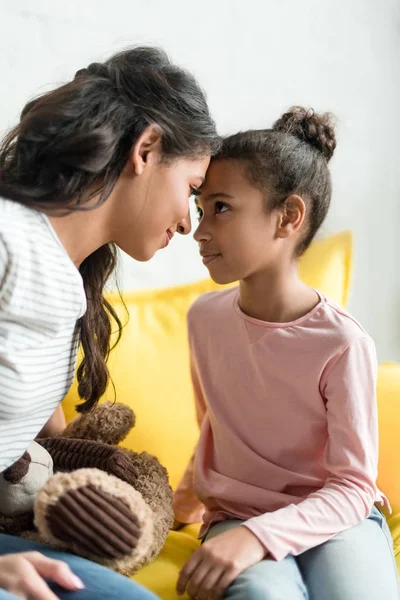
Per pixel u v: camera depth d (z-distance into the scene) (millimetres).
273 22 1616
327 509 862
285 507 867
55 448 962
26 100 1266
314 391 940
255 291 986
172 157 838
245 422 997
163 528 922
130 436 1112
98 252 956
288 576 816
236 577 800
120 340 1172
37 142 795
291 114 1008
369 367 936
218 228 946
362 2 1807
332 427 919
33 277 765
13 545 751
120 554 732
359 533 900
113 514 727
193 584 788
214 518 983
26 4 1234
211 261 969
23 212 782
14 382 779
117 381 1135
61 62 1298
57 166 791
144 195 840
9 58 1233
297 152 954
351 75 1823
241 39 1559
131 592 669
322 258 1423
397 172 2016
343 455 899
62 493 720
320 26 1718
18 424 827
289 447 967
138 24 1387
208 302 1084
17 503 857
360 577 829
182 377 1197
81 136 780
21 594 633
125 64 843
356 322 975
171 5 1427
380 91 1911
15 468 851
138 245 879
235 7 1534
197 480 1036
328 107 1775
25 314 769
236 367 1006
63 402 1122
